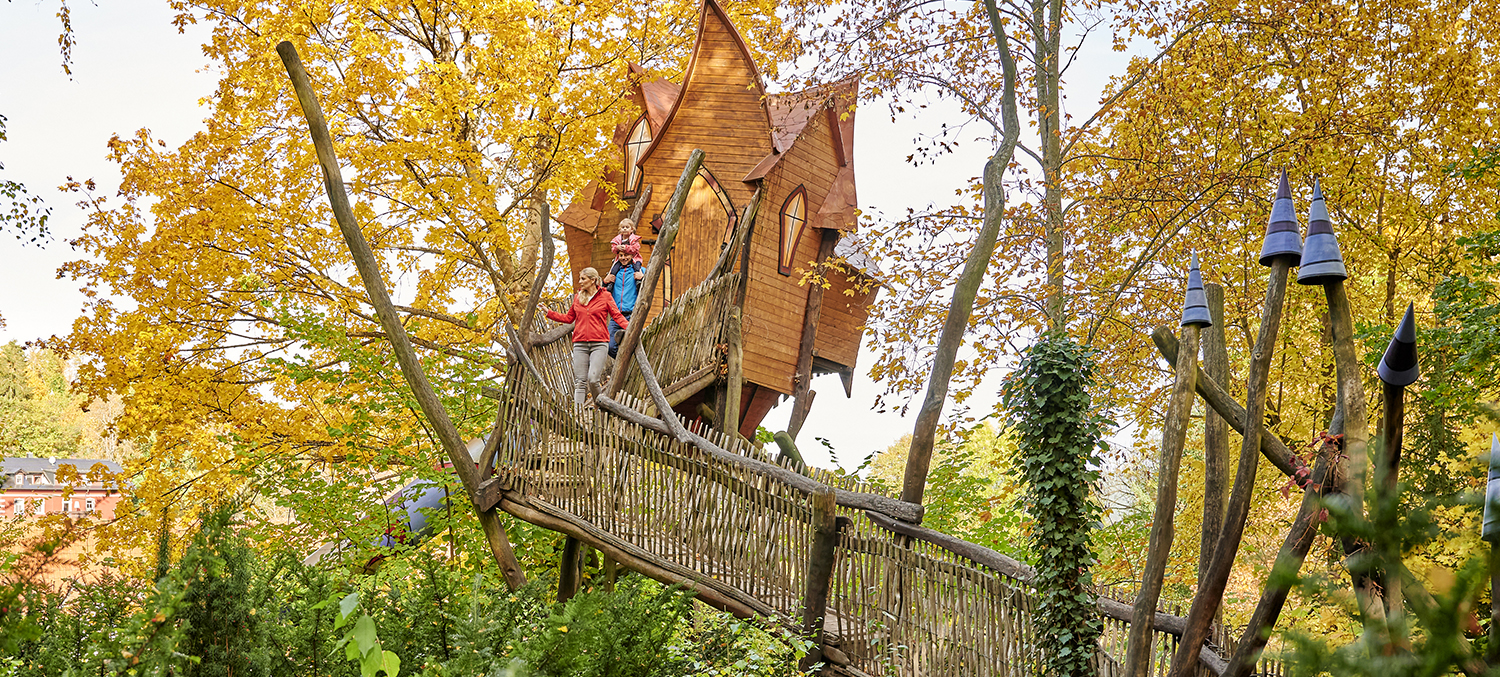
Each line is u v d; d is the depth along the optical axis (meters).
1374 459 1.62
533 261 20.25
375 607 4.72
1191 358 6.03
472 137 17.59
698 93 17.47
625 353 10.62
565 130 16.39
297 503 12.20
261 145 16.42
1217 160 15.52
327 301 16.94
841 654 7.73
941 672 7.24
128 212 16.03
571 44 17.89
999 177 15.37
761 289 16.59
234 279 15.86
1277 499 14.86
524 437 9.91
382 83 15.59
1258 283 15.19
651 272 10.86
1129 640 6.10
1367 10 15.06
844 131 18.14
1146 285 16.38
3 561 2.83
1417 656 1.41
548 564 12.03
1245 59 15.48
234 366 16.17
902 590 7.61
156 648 3.18
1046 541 6.94
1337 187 14.84
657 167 17.59
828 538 7.74
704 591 8.30
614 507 9.12
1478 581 1.40
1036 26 17.20
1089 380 7.13
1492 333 9.23
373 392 13.62
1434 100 14.83
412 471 12.55
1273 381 15.61
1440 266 14.50
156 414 14.63
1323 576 1.58
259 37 15.63
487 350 13.97
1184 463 16.45
